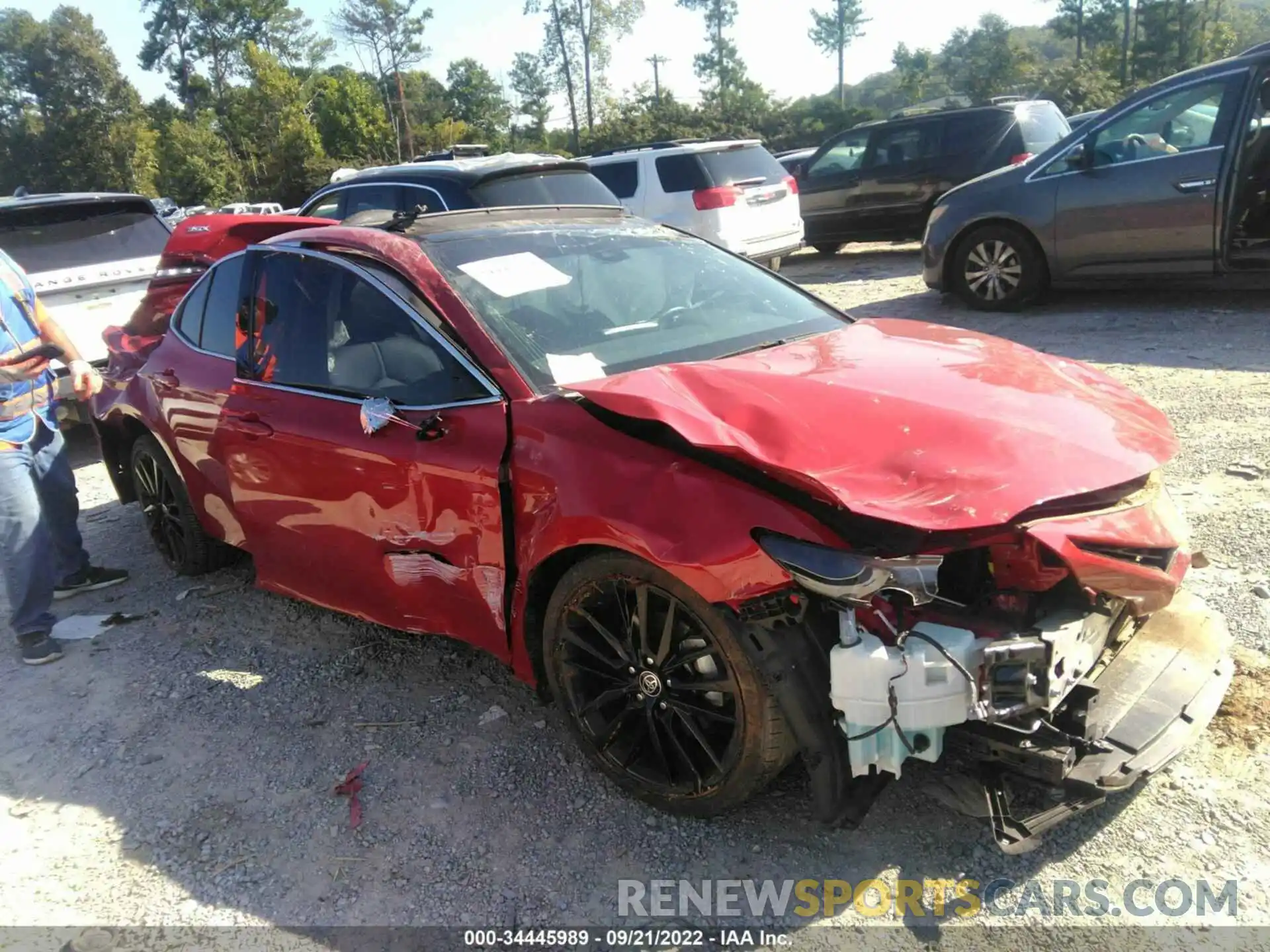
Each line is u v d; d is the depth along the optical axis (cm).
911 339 336
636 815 284
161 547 502
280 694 372
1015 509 223
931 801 275
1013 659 223
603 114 7262
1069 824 262
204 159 6081
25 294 416
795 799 283
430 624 330
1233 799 264
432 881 266
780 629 234
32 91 7300
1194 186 736
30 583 409
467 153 1100
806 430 246
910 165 1257
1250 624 339
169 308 509
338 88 6378
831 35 8669
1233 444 501
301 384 361
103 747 346
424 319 320
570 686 288
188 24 8681
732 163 1079
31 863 287
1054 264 825
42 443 446
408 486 312
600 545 260
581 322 329
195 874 276
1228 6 8719
